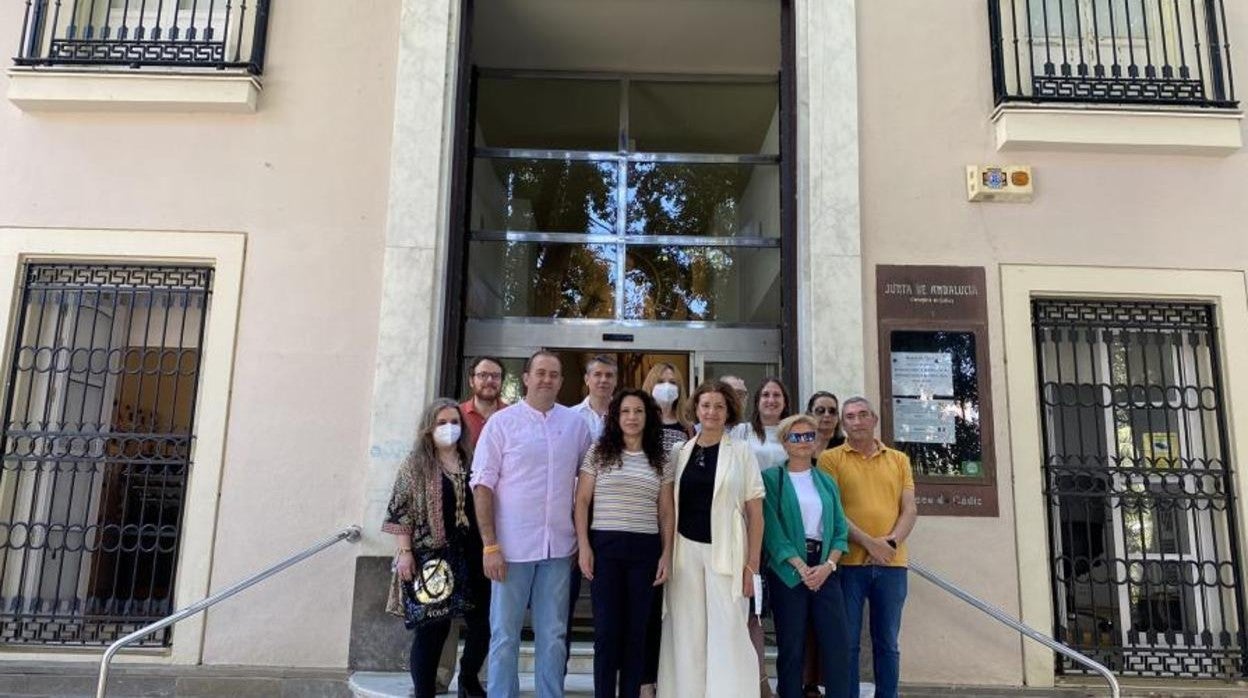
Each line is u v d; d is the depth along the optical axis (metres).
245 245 6.06
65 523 5.73
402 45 6.30
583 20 7.24
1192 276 6.12
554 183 7.48
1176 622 5.83
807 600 4.38
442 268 6.12
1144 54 6.61
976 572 5.71
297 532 5.73
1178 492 5.90
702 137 8.13
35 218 6.05
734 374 7.17
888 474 4.80
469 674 4.67
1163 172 6.26
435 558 4.38
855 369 5.91
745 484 4.27
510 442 4.31
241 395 5.88
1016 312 6.06
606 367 4.90
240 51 6.31
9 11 6.37
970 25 6.48
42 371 6.00
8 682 5.43
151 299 6.05
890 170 6.26
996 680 5.61
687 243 7.22
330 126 6.23
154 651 5.61
